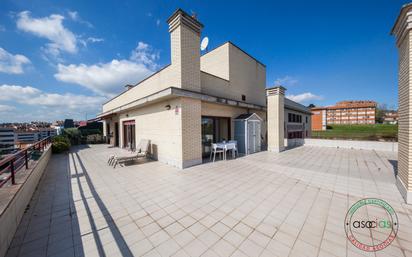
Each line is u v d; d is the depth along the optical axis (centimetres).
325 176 570
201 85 814
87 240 265
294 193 433
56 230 290
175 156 720
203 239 264
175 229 290
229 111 1012
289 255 230
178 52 684
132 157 777
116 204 382
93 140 1873
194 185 493
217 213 339
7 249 246
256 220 314
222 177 564
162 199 405
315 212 340
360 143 1188
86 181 540
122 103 1355
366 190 447
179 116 690
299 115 2017
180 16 673
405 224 296
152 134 904
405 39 381
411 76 356
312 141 1375
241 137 999
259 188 468
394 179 532
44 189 474
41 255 236
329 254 231
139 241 261
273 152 1060
